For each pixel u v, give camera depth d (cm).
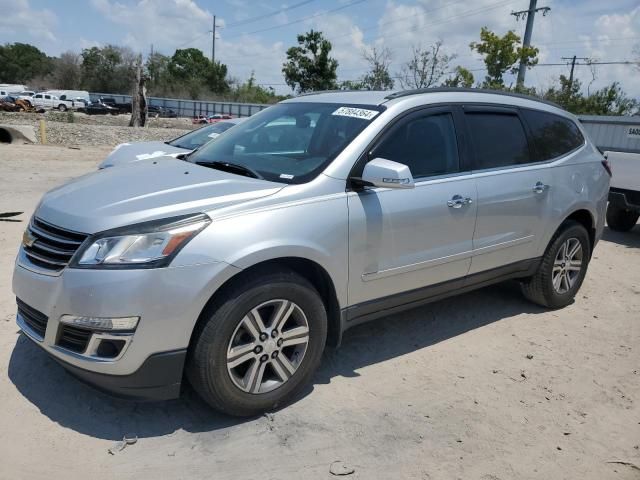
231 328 304
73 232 299
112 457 292
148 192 324
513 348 445
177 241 288
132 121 3183
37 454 290
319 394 360
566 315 521
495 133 451
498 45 2930
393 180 331
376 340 443
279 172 357
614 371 416
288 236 317
